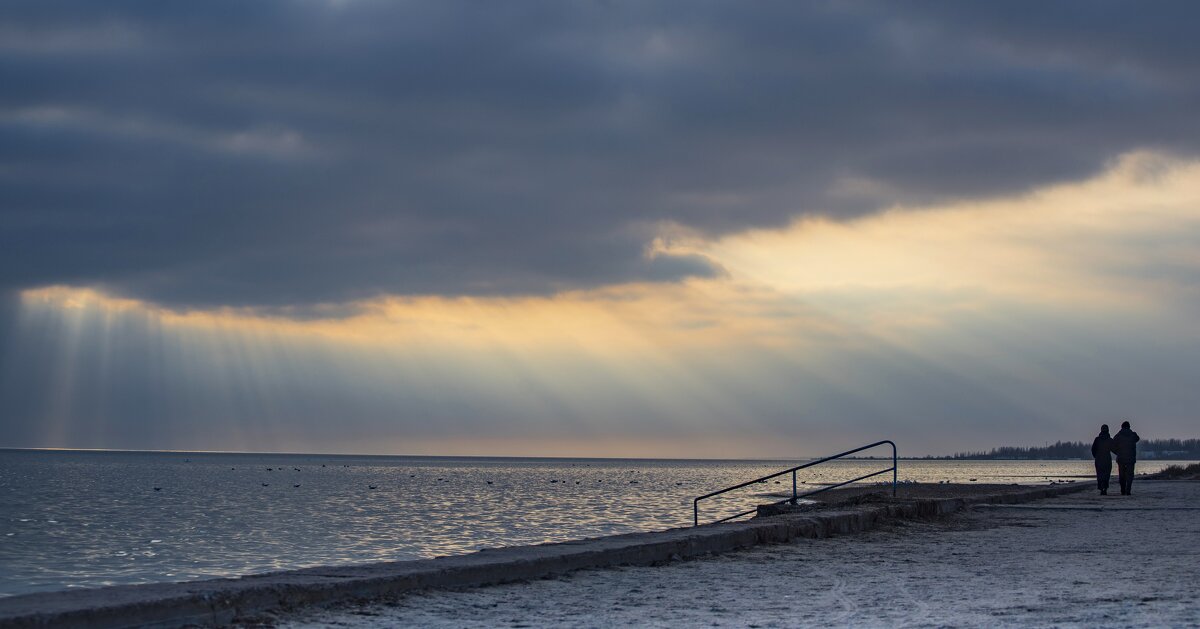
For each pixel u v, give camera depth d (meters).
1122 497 25.52
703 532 11.89
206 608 6.52
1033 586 8.70
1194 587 8.54
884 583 8.99
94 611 5.93
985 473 129.38
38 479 104.00
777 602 7.81
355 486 90.94
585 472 170.25
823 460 19.50
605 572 9.62
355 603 7.40
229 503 59.78
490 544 31.44
